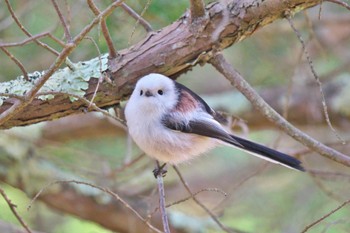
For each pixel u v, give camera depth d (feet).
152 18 30.40
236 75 24.31
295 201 40.50
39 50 34.19
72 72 24.06
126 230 35.42
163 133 25.25
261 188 41.60
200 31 23.65
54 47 33.04
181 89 25.91
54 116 24.12
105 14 20.03
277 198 41.14
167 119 25.21
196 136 25.79
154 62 24.11
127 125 25.76
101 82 23.85
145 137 25.38
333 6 42.39
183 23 24.03
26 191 35.27
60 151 38.65
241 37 23.91
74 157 39.14
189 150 25.91
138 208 35.27
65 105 23.89
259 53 38.50
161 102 25.08
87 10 31.53
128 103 25.21
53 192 35.29
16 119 23.86
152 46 24.07
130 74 24.20
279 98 39.29
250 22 23.45
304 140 24.21
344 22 41.24
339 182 35.83
